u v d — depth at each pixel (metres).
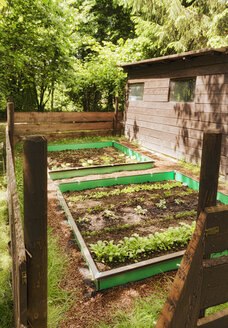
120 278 2.83
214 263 1.22
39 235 1.35
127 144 10.50
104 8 20.09
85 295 2.68
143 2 14.77
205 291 1.24
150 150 9.75
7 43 10.40
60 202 4.79
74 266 3.11
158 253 3.38
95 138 11.16
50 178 6.12
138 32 15.79
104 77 13.75
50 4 10.71
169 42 15.33
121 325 2.28
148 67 9.69
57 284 2.78
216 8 14.25
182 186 6.02
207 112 7.24
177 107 8.38
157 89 9.30
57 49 11.44
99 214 4.51
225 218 1.22
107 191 5.59
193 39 15.09
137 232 3.93
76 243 3.59
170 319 1.02
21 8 10.34
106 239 3.71
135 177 6.16
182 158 8.25
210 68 7.04
